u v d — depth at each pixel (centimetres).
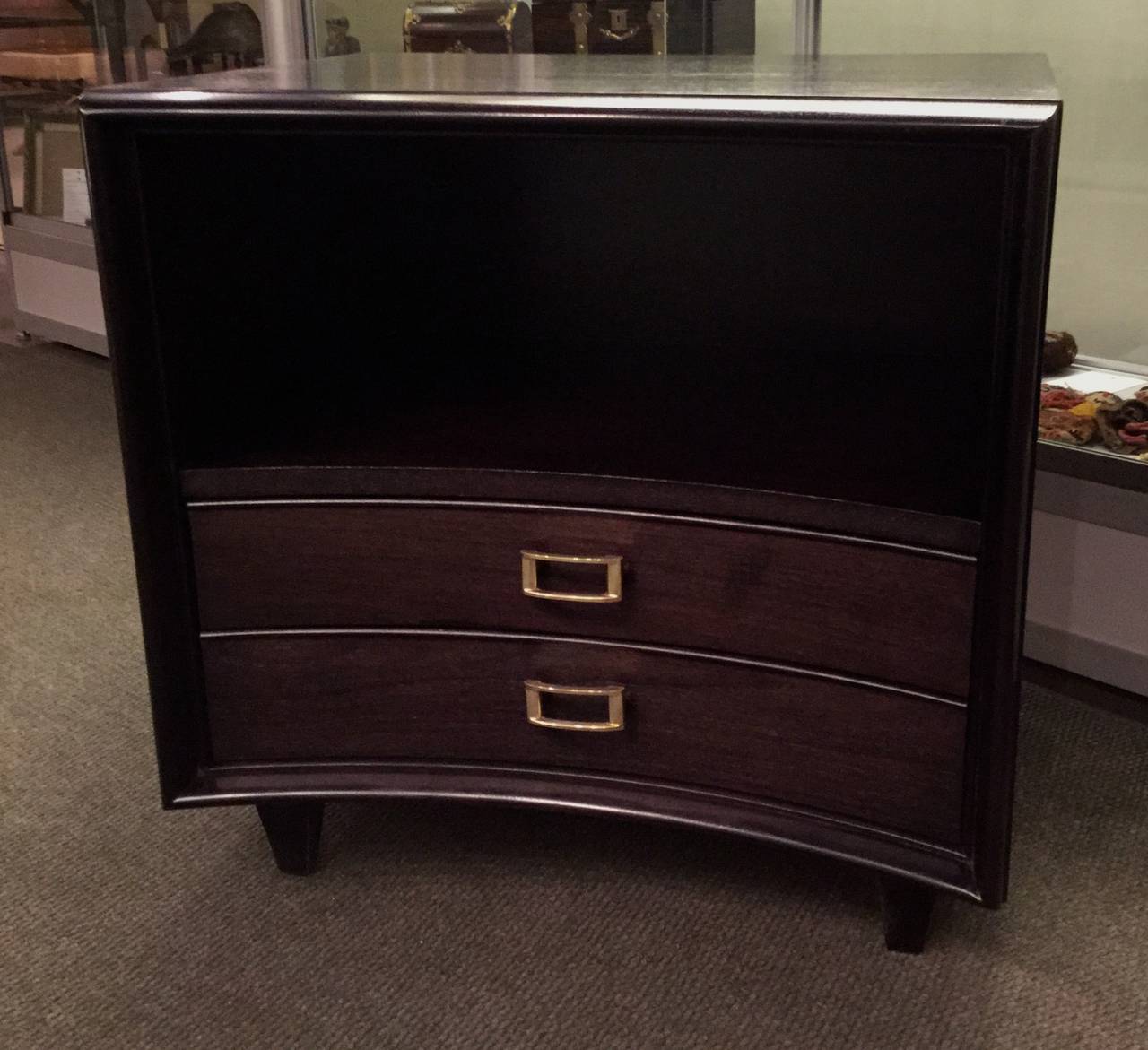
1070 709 142
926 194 105
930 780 97
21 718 144
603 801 106
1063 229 156
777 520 95
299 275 115
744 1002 100
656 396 111
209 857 120
